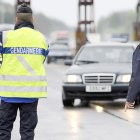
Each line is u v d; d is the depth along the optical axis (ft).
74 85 83.46
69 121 70.49
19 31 40.09
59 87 125.49
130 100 38.24
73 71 84.84
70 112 79.87
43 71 39.99
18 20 40.73
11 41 39.75
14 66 39.60
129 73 82.84
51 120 71.36
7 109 39.86
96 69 84.28
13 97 39.40
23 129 39.96
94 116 75.15
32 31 40.32
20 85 39.45
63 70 208.64
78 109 83.61
